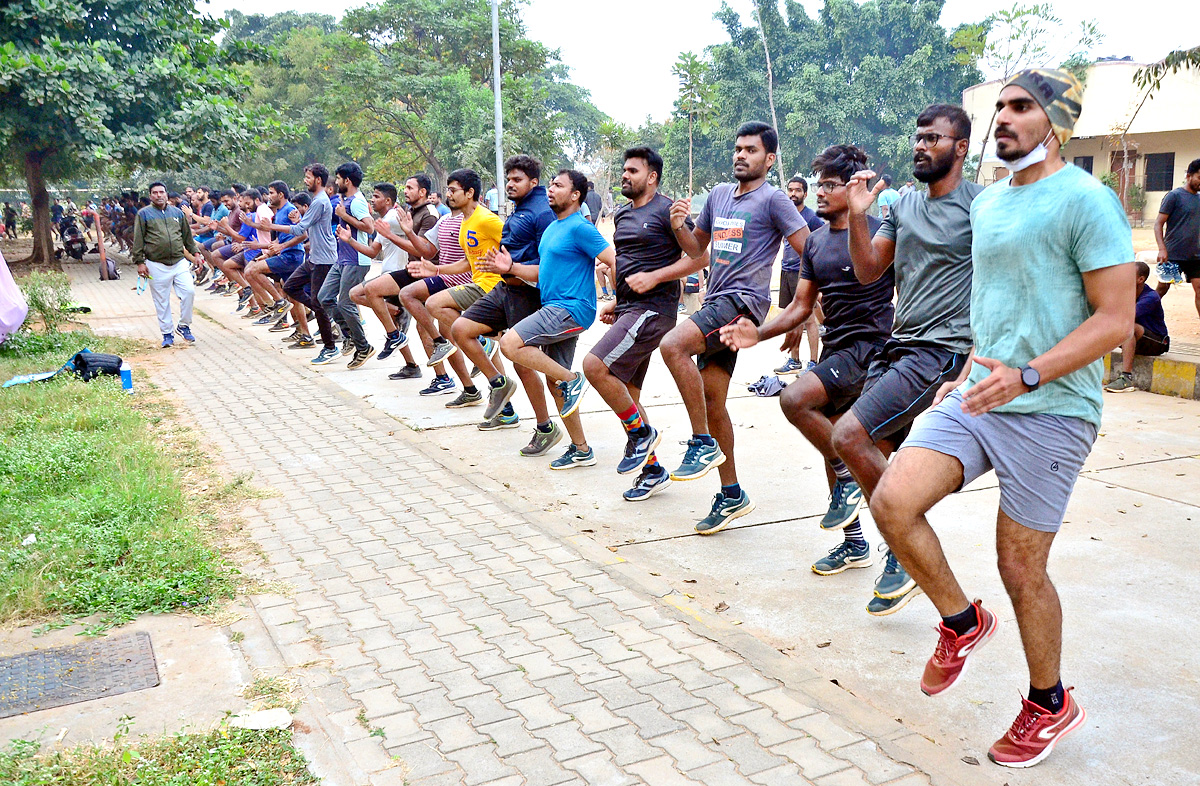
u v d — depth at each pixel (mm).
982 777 2932
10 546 4805
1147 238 29922
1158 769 2982
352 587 4492
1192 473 6066
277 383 9711
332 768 3016
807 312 4703
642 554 4953
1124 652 3752
